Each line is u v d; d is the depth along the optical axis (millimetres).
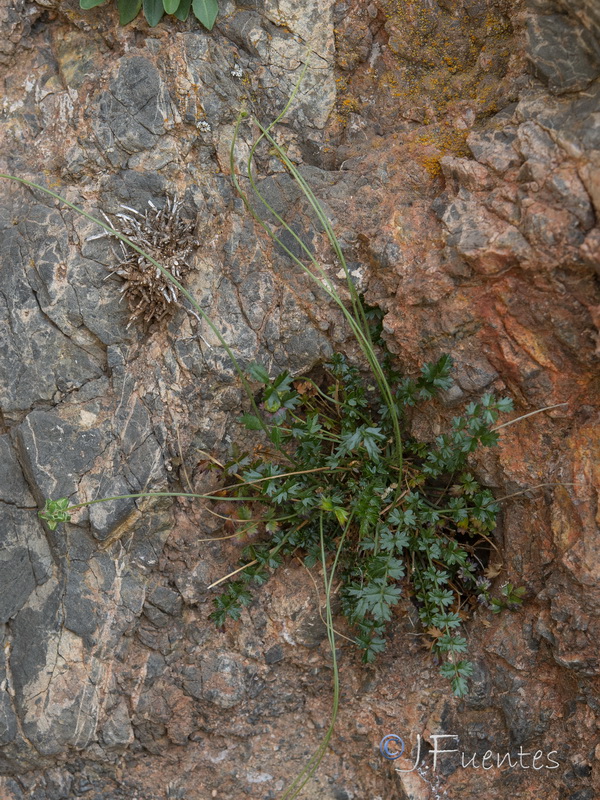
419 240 313
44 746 324
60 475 323
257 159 338
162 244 323
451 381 307
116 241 325
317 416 324
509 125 298
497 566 333
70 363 329
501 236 284
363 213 326
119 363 330
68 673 327
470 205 298
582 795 314
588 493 298
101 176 329
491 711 333
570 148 274
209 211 331
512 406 294
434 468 317
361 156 335
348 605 333
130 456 329
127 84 325
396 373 335
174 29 330
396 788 336
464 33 328
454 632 338
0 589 326
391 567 304
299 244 330
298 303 331
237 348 330
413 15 330
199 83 325
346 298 328
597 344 282
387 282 320
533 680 325
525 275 286
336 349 337
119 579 334
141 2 326
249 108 337
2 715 322
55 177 335
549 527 312
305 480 330
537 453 311
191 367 329
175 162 328
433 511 322
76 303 324
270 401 303
